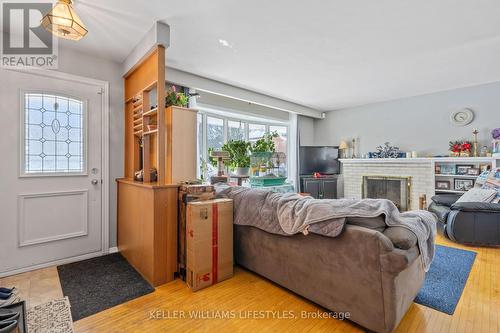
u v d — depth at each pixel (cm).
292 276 194
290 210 190
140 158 287
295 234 190
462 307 182
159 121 228
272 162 405
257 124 571
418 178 496
